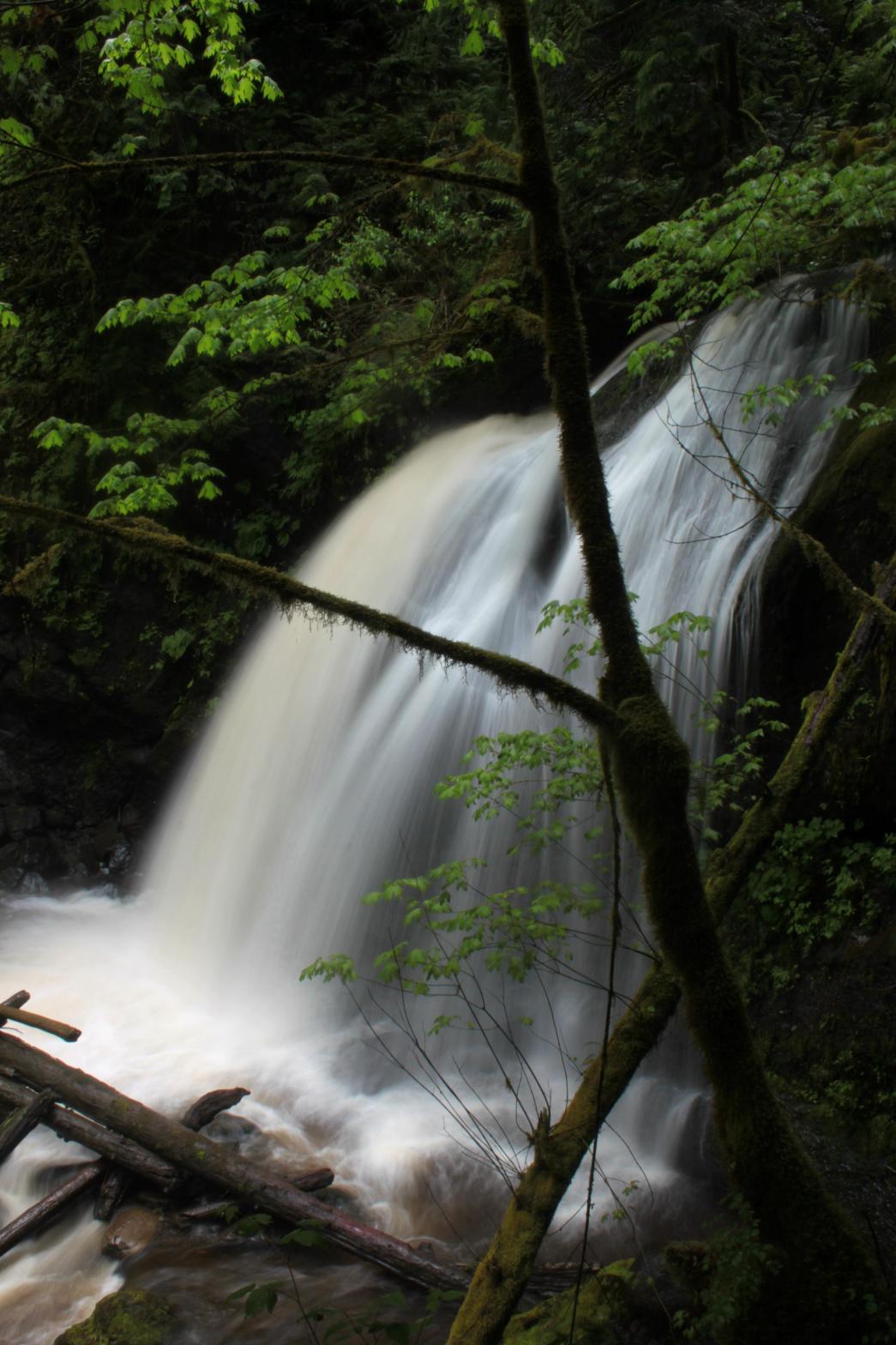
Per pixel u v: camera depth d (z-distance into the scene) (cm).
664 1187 521
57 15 654
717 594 685
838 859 588
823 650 620
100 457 1164
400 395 1094
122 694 1123
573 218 1099
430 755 759
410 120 1207
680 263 757
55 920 1001
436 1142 580
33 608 1133
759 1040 569
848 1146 497
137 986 831
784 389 603
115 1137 546
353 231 848
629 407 930
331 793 820
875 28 1142
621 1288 428
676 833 314
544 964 577
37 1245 511
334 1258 487
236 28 690
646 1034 340
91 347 1200
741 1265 342
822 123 1021
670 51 1016
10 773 1140
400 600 922
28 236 1227
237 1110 625
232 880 868
